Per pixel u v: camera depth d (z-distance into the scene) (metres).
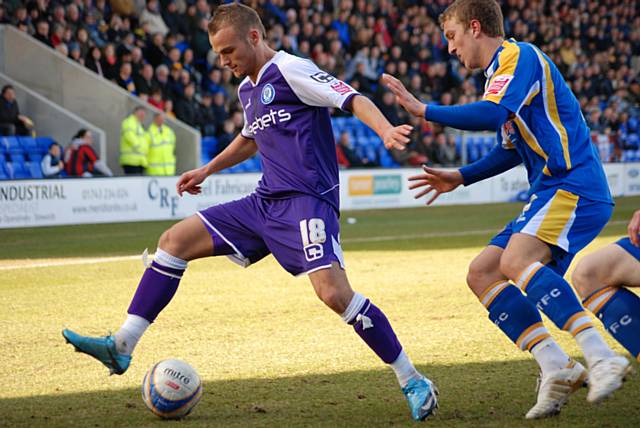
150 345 11.02
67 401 8.40
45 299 14.61
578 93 46.56
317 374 9.41
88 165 30.92
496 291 7.88
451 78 42.91
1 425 7.54
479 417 7.70
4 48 33.97
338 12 41.16
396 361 7.68
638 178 41.97
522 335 7.77
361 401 8.30
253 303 14.00
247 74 8.21
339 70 38.59
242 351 10.62
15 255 20.48
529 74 7.46
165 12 36.50
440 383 8.98
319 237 7.86
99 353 8.02
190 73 35.69
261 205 8.23
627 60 50.25
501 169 8.70
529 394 8.51
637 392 8.55
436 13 44.41
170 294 8.31
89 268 18.36
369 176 34.56
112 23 34.69
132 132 30.89
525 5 47.78
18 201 26.61
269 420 7.64
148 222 28.61
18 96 32.78
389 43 41.97
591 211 7.68
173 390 7.62
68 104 33.94
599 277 7.33
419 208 34.47
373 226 27.33
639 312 7.22
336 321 12.46
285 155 8.05
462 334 11.50
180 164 34.19
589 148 7.82
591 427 7.34
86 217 28.12
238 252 8.37
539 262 7.59
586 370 7.63
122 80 33.78
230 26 7.95
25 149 30.84
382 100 38.50
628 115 47.41
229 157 9.30
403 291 15.16
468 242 22.95
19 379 9.31
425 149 39.38
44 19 34.12
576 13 49.34
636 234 7.02
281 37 37.16
